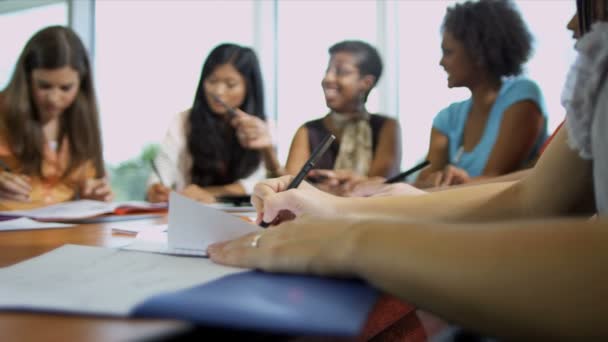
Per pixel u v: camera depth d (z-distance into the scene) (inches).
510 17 63.5
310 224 11.9
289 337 6.8
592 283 7.5
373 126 73.0
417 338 24.9
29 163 55.2
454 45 66.2
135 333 7.3
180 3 102.0
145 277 11.5
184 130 69.8
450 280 8.2
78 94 58.5
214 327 6.9
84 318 8.2
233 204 47.4
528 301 7.7
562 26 65.4
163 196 54.4
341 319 6.7
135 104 100.7
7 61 93.2
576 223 8.4
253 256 11.9
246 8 103.2
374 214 22.2
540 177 21.2
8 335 7.4
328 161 70.0
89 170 58.5
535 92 61.4
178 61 101.1
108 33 107.2
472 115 67.8
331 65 73.5
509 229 8.6
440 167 69.4
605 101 15.4
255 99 72.4
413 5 87.0
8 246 19.3
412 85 86.0
